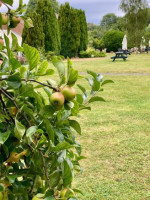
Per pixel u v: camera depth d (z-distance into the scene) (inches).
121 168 143.0
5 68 37.5
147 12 1251.2
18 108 34.3
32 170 36.9
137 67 660.1
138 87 390.9
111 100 307.9
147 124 217.3
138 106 277.4
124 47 1116.5
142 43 1357.0
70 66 33.2
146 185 127.2
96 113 251.8
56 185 34.4
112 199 115.8
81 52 1057.5
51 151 34.2
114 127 209.9
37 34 740.0
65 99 33.3
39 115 35.7
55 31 847.7
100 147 169.6
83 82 448.5
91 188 123.6
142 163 148.5
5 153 36.2
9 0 36.1
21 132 32.4
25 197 37.7
